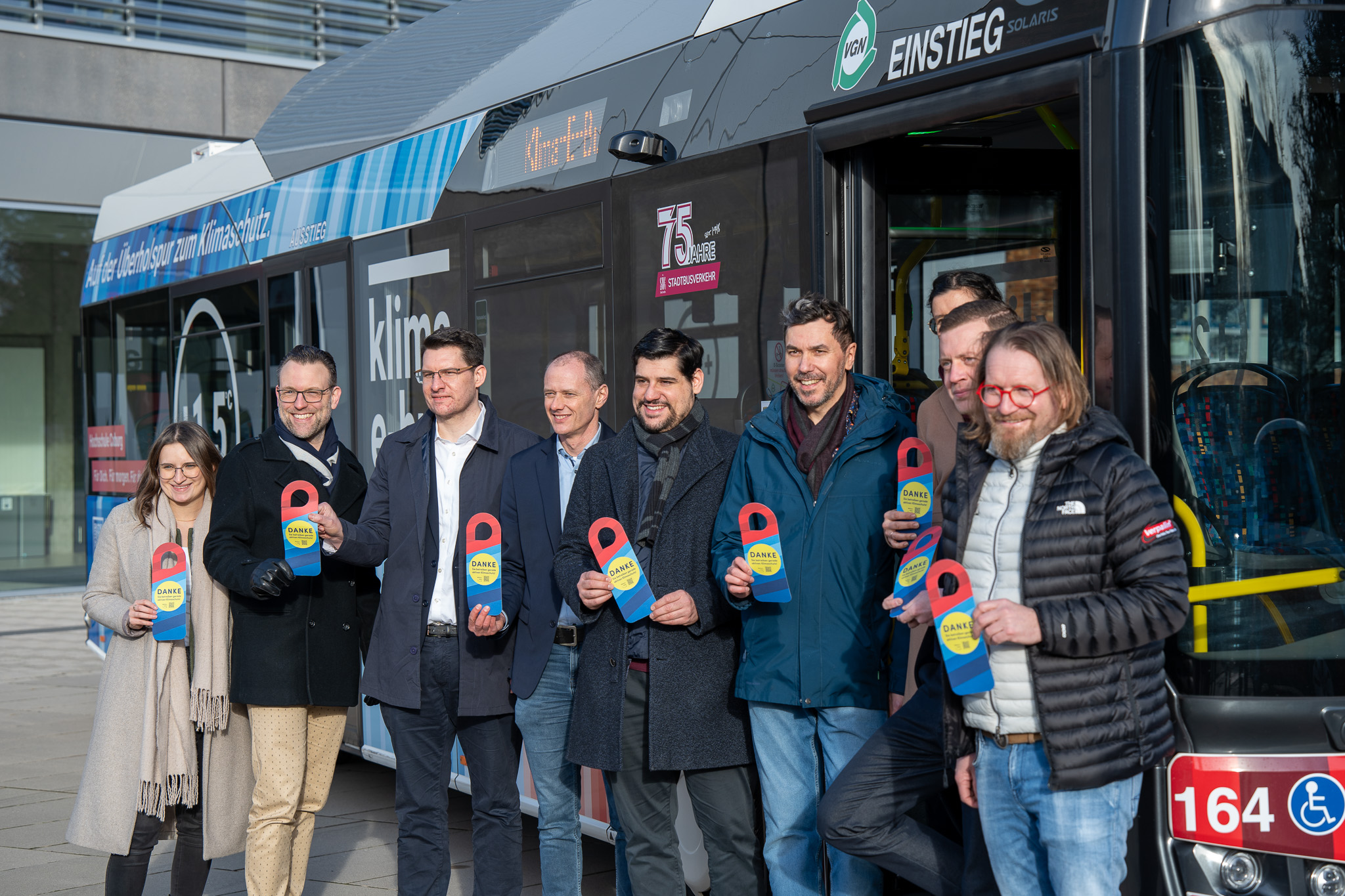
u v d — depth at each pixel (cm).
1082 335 325
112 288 913
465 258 555
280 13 1608
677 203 450
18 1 1461
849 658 355
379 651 432
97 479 939
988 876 324
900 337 411
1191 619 304
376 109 650
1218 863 300
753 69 429
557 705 412
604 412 481
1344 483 309
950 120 357
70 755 771
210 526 419
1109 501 276
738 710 379
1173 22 310
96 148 1505
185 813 430
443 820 435
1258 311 309
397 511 433
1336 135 310
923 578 314
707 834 385
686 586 373
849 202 399
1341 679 305
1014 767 286
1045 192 420
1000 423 284
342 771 728
